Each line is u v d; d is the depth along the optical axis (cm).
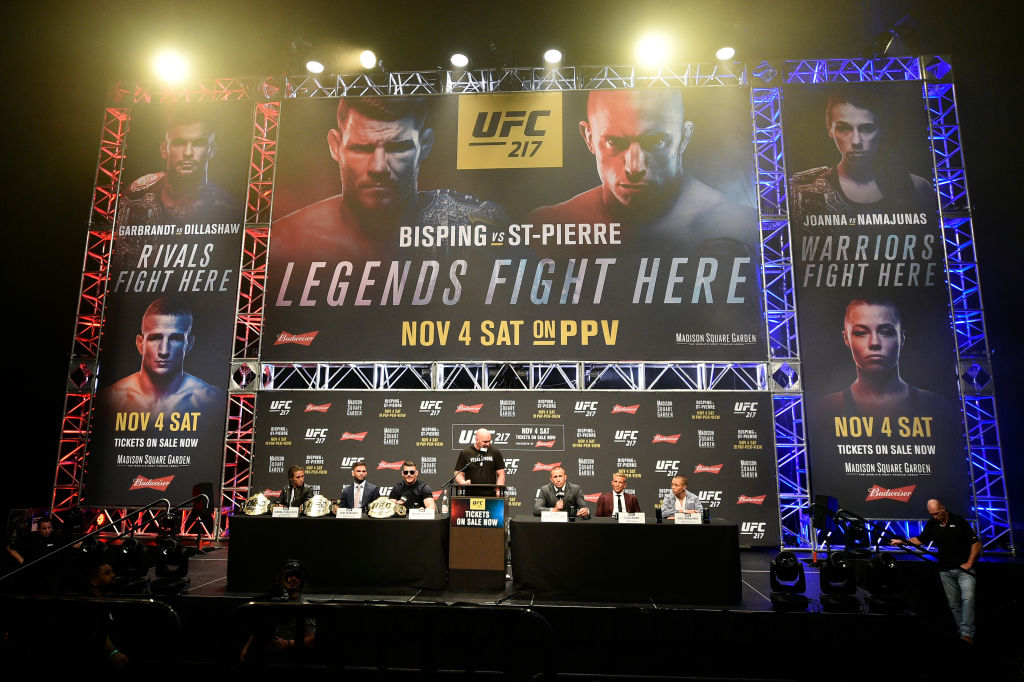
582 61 1226
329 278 1117
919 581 789
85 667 434
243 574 683
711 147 1124
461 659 571
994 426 1041
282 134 1166
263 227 1152
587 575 655
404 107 1166
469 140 1150
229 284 1128
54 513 1054
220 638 406
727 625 596
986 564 816
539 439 1057
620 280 1094
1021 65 1040
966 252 1130
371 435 1069
